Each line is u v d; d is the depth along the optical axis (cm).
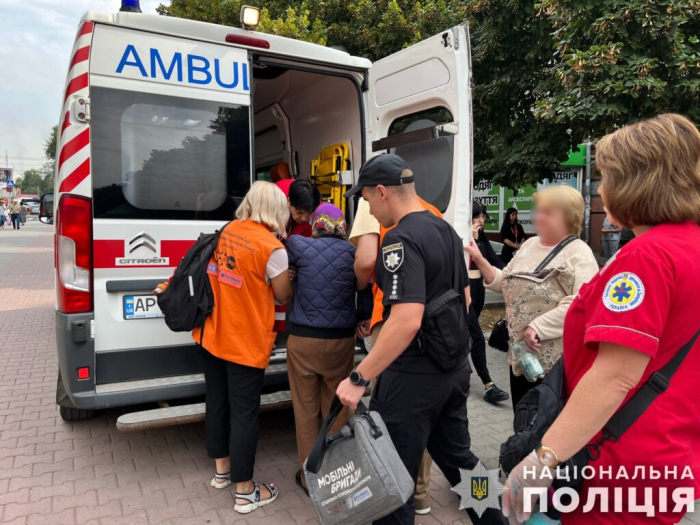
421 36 860
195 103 311
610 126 558
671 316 121
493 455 346
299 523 269
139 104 296
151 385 299
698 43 551
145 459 333
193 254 274
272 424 393
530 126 718
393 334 179
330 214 286
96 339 291
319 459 185
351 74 388
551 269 271
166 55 302
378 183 205
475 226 437
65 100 285
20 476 309
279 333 377
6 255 1568
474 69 734
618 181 132
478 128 767
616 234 1102
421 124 350
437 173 329
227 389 288
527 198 1286
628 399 125
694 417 126
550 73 655
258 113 570
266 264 265
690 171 124
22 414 400
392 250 188
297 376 281
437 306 190
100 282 290
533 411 148
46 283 1066
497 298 854
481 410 425
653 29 496
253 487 281
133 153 295
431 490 310
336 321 273
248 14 326
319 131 482
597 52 507
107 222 289
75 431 371
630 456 126
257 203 273
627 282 120
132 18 291
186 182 310
